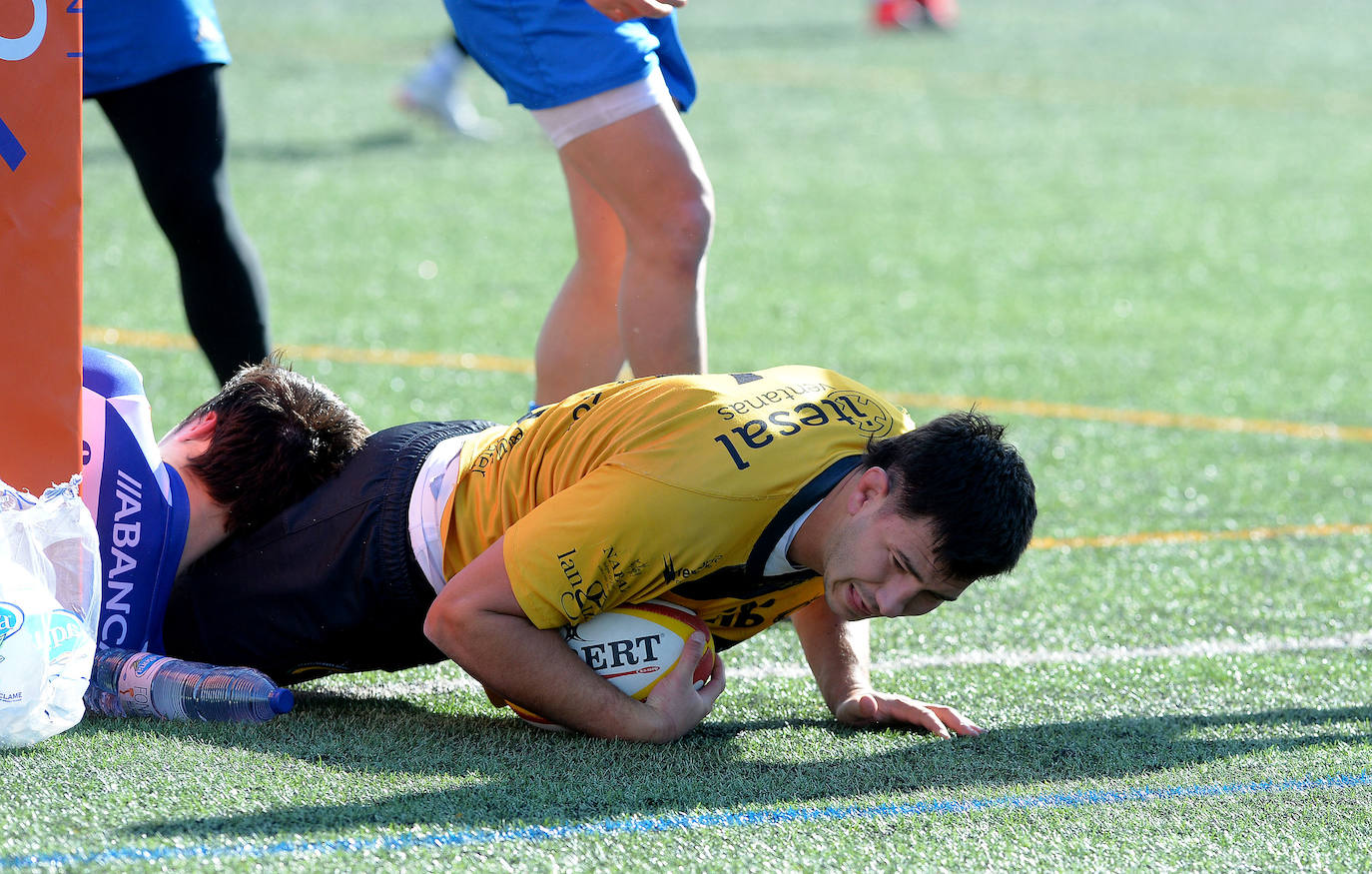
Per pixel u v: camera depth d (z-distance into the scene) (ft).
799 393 27.66
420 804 23.86
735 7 209.56
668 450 25.81
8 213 26.48
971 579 25.26
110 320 62.75
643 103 35.91
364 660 29.63
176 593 29.78
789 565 26.91
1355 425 57.93
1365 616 37.99
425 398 55.31
